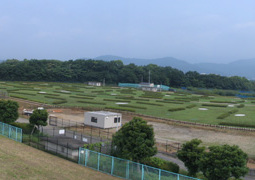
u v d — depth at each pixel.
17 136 36.12
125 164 25.80
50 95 105.12
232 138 49.75
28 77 191.25
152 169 24.25
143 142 26.88
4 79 184.88
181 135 50.84
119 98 108.38
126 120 63.75
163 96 132.00
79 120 60.88
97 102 88.75
